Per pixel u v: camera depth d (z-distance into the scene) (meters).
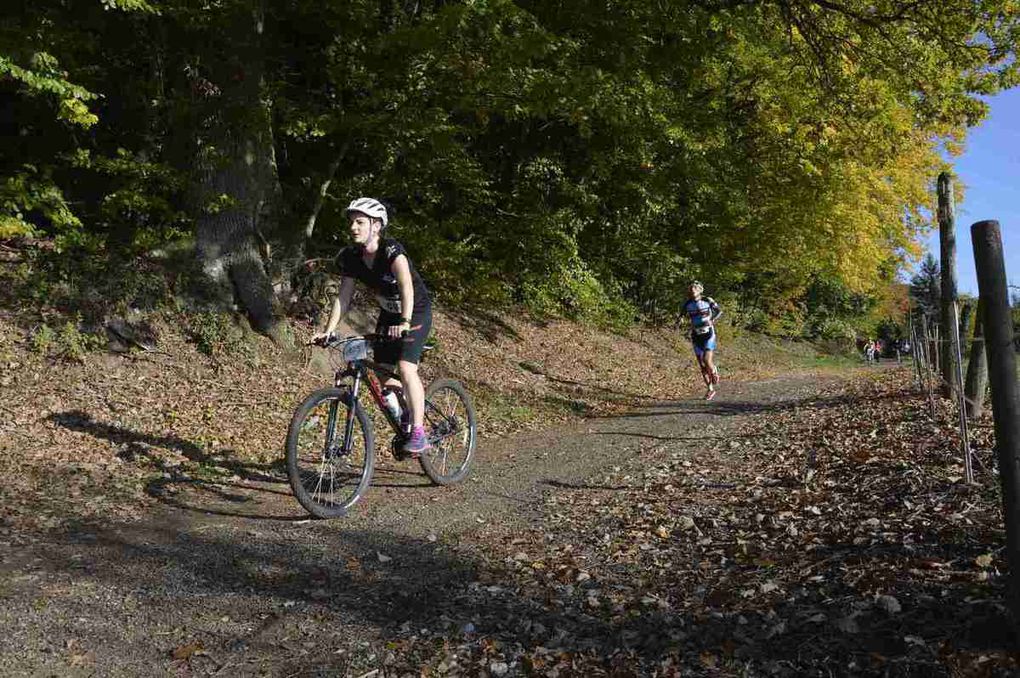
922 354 8.60
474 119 13.98
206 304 9.73
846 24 14.15
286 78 12.48
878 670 2.38
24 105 11.27
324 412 4.97
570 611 3.22
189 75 10.21
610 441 8.15
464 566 3.91
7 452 5.98
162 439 6.87
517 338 16.66
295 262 11.09
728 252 25.56
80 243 9.01
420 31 9.57
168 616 3.26
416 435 5.25
